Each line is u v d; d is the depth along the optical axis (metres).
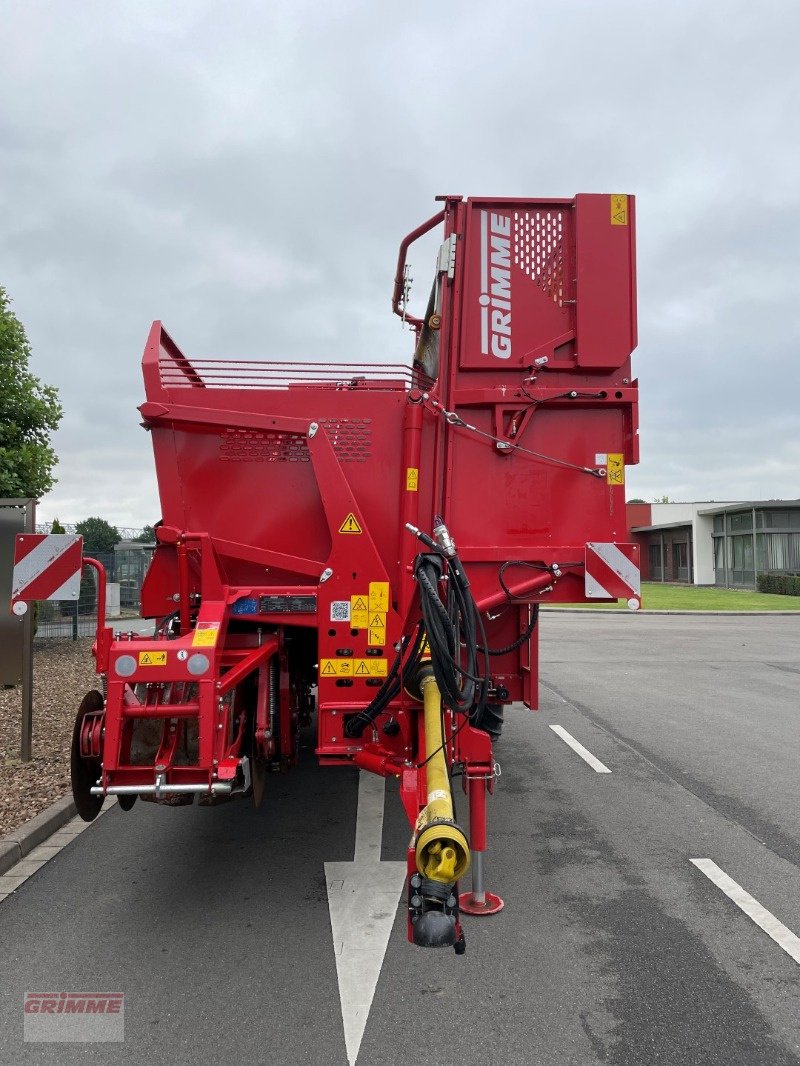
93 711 3.96
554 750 7.27
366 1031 2.86
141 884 4.19
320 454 4.26
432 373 5.34
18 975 3.24
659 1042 2.79
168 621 4.50
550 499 4.39
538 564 4.38
